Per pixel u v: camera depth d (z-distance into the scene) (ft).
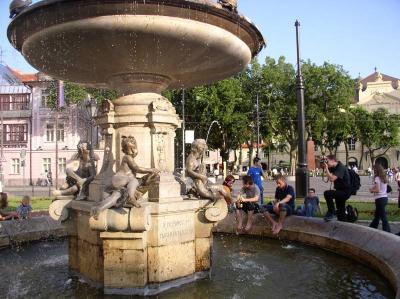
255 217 29.94
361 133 207.00
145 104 21.22
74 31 17.11
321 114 153.79
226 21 17.92
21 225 29.35
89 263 19.10
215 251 25.49
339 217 26.99
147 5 16.07
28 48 19.98
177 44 18.03
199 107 131.54
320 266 21.47
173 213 18.81
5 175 155.63
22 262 23.27
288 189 29.30
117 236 16.90
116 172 19.24
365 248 21.13
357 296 16.65
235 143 146.41
